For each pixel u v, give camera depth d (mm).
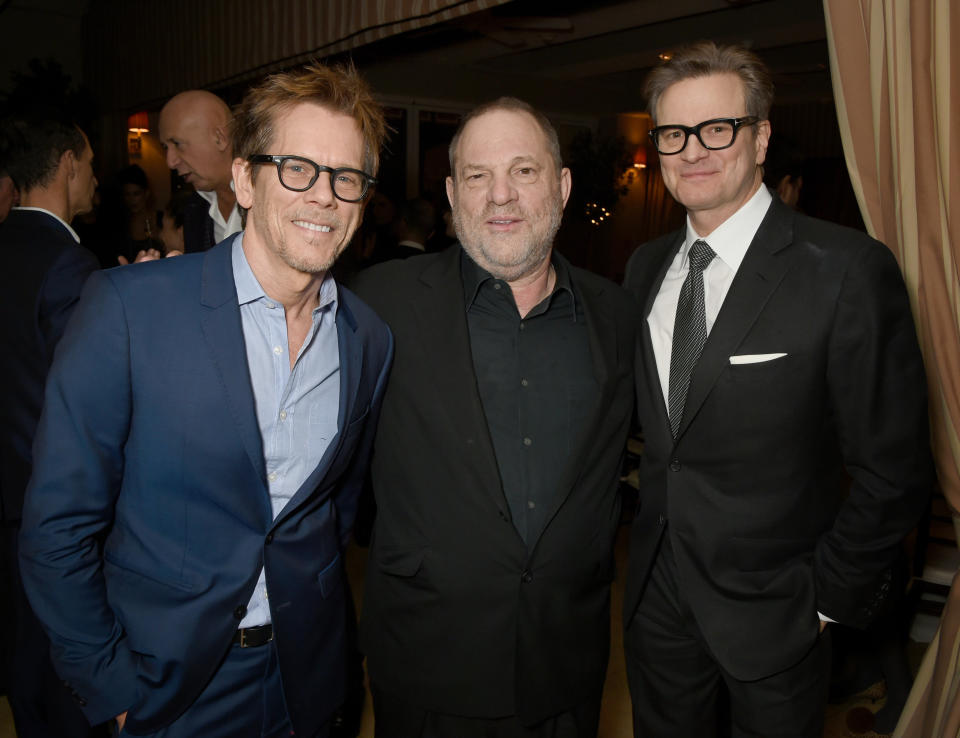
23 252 1655
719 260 1491
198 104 2146
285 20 3891
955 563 2279
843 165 8586
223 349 1128
